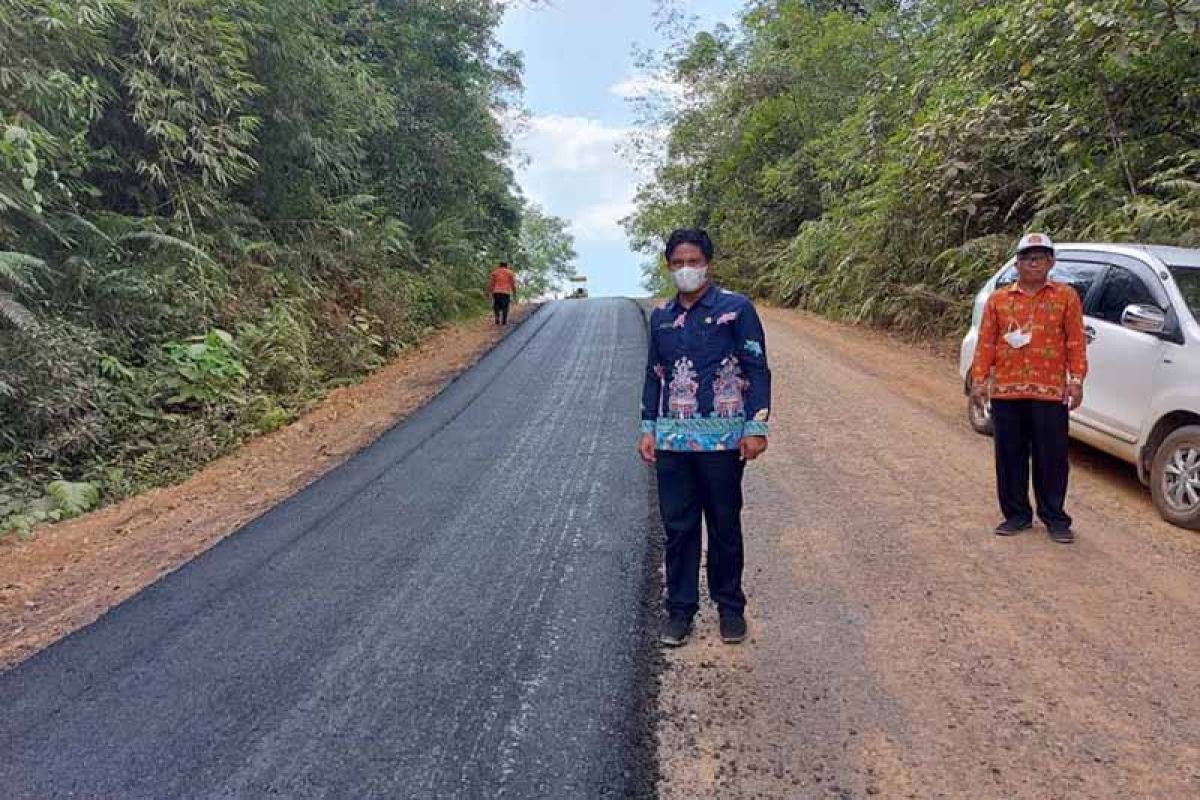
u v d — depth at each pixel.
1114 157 9.73
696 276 3.54
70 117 8.72
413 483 6.58
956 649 3.57
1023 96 10.74
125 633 4.15
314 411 10.50
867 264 15.70
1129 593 4.07
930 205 13.72
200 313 10.52
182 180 11.33
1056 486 4.79
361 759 2.98
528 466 6.83
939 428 7.47
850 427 7.59
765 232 25.41
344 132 14.51
